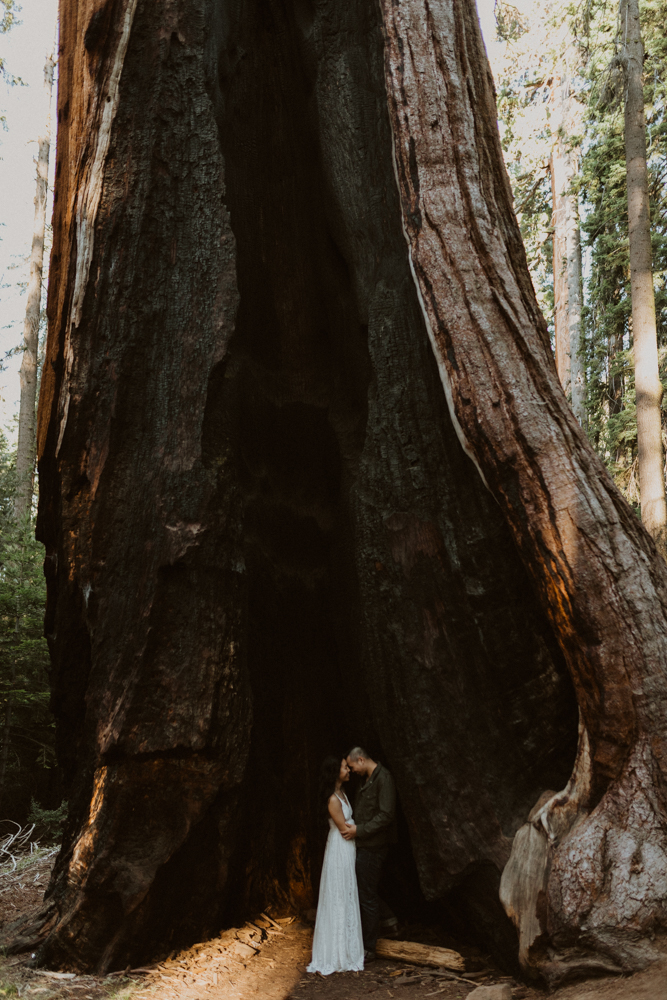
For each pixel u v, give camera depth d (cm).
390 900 607
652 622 445
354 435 668
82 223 610
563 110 1817
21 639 1180
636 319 1116
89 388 584
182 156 625
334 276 683
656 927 384
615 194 1408
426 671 521
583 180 1431
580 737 462
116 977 477
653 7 1388
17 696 1139
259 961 518
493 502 521
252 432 668
